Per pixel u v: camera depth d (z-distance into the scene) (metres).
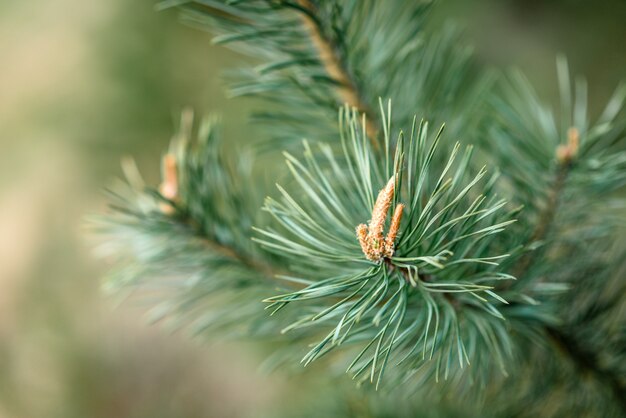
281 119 0.39
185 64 0.94
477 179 0.29
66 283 1.14
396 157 0.29
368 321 0.34
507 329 0.35
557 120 0.75
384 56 0.38
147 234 0.39
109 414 1.12
